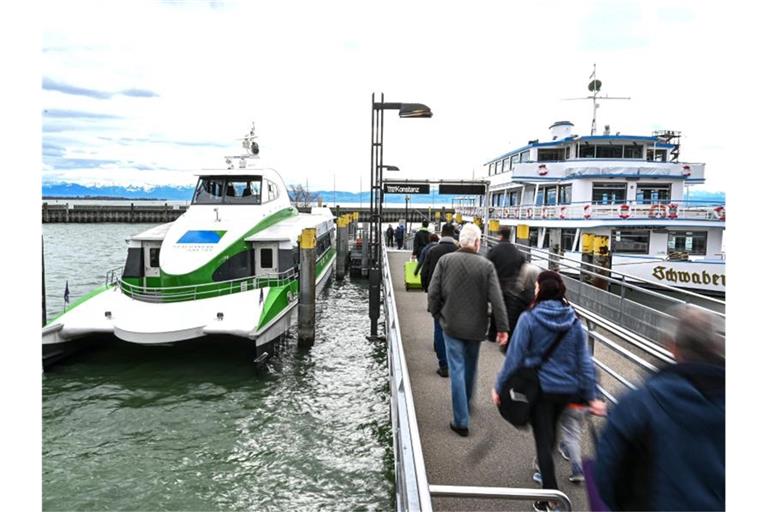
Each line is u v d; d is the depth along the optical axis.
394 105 15.38
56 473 8.76
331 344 16.22
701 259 18.58
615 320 8.11
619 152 23.81
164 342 12.34
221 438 10.01
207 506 7.92
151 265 16.14
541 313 3.77
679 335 2.18
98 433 10.14
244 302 13.73
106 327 12.62
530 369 3.74
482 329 4.98
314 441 9.91
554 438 3.76
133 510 7.80
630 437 2.10
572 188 21.17
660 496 1.97
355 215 43.06
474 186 17.55
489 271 4.90
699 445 1.95
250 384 12.62
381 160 16.03
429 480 4.37
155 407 11.29
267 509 7.85
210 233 15.48
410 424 3.13
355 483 8.53
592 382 3.73
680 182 20.75
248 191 17.67
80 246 53.12
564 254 19.59
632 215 18.56
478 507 4.05
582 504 3.89
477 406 5.88
